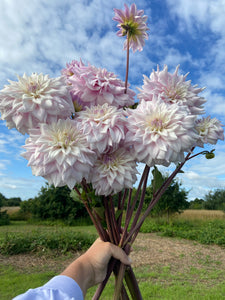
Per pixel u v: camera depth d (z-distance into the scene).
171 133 0.94
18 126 0.94
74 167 0.90
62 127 0.93
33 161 0.90
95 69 1.14
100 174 0.99
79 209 15.66
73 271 0.89
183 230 12.10
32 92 0.93
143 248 8.12
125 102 1.15
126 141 0.98
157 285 4.83
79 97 1.12
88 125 0.95
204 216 15.60
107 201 1.19
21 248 7.27
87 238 8.12
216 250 8.46
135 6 1.32
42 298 0.62
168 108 1.02
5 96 0.95
